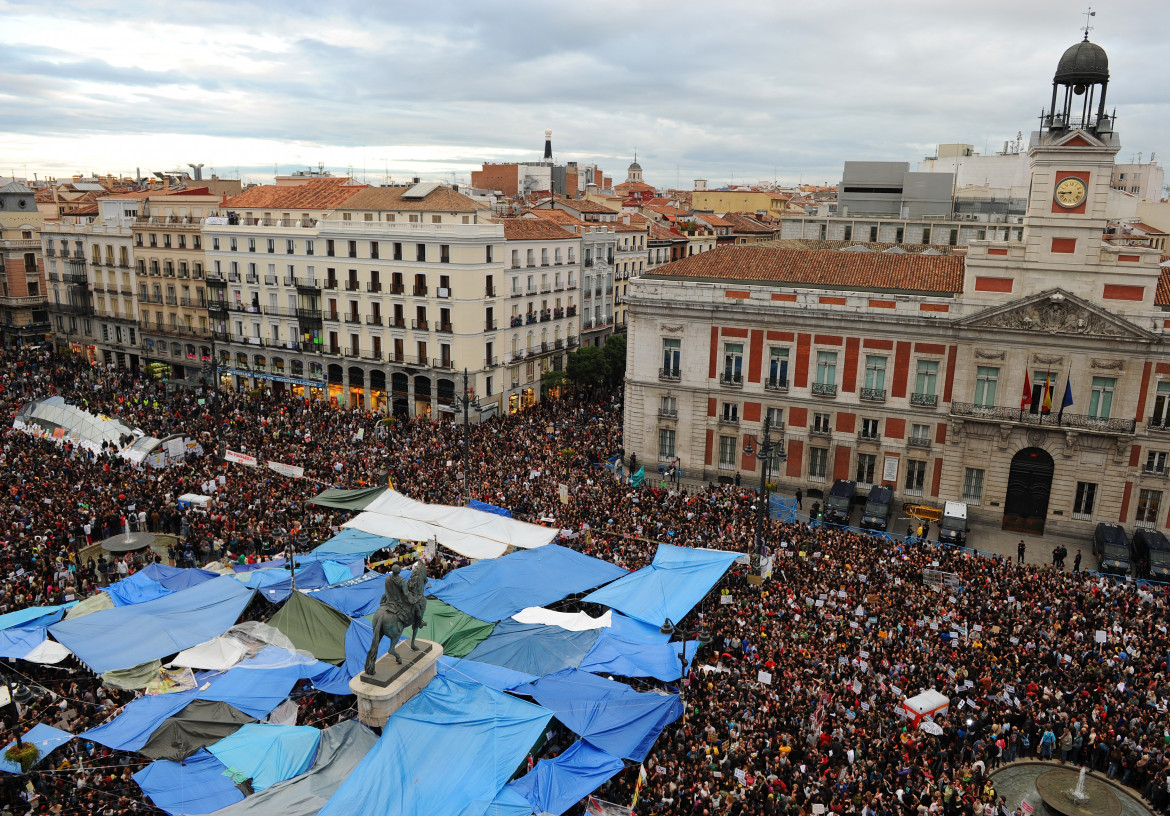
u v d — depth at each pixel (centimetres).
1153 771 2777
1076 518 5538
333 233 8438
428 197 8394
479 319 8000
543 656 3186
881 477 6025
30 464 5653
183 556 4456
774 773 2623
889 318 5741
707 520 5166
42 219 11581
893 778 2608
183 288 9800
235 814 2262
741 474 6438
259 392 8512
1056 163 5234
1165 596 4294
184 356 10006
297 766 2534
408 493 5378
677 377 6512
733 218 14850
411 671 2870
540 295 9088
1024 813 2575
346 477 5675
